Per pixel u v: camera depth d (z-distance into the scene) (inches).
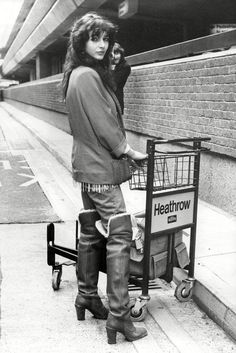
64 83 126.1
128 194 286.5
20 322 135.6
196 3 515.5
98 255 133.2
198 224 216.1
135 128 377.1
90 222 129.8
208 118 250.4
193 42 309.1
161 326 133.2
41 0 812.0
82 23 118.8
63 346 122.5
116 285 121.9
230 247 183.0
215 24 603.5
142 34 710.5
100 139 119.6
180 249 139.6
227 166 238.2
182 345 123.0
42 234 223.5
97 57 120.3
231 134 227.3
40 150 557.9
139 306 134.5
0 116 1379.2
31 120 1071.6
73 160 126.5
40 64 1360.7
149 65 342.3
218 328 133.2
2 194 314.0
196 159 140.3
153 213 128.9
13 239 215.3
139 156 124.9
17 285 162.4
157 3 511.5
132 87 380.5
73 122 122.5
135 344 123.7
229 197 237.1
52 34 949.8
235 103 222.2
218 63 237.6
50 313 141.4
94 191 122.7
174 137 297.9
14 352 119.4
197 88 262.5
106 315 136.6
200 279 149.5
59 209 272.5
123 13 519.8
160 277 140.3
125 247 123.1
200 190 269.1
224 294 138.3
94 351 120.3
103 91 119.0
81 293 134.3
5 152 539.2
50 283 164.6
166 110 309.6
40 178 374.3
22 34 1334.9
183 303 148.2
